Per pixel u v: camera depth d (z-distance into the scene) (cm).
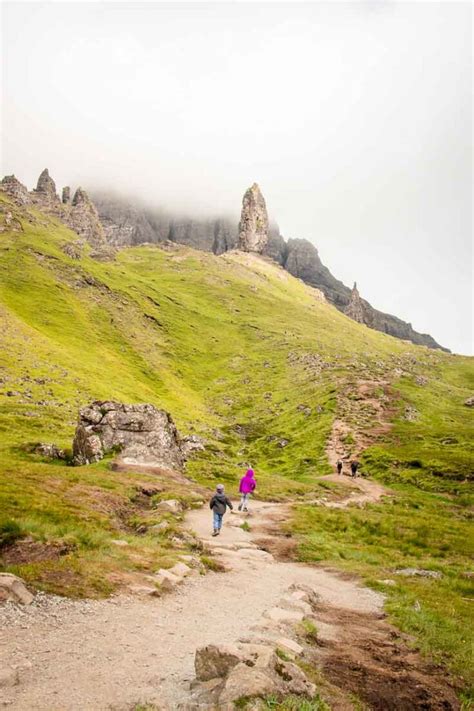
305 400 12962
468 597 2178
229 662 962
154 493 4016
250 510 4319
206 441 9250
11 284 16538
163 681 987
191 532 2764
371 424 10375
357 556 2927
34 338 12850
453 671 1268
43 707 832
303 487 6272
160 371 15712
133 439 5959
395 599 1956
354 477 7481
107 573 1677
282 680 934
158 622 1347
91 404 6238
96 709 845
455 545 3494
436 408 11981
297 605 1644
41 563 1623
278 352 18912
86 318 16912
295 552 2844
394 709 1015
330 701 952
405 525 4028
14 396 8925
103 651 1102
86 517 2589
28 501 2611
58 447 6091
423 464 7494
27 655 1029
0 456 5559
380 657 1298
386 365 18625
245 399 14500
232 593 1772
